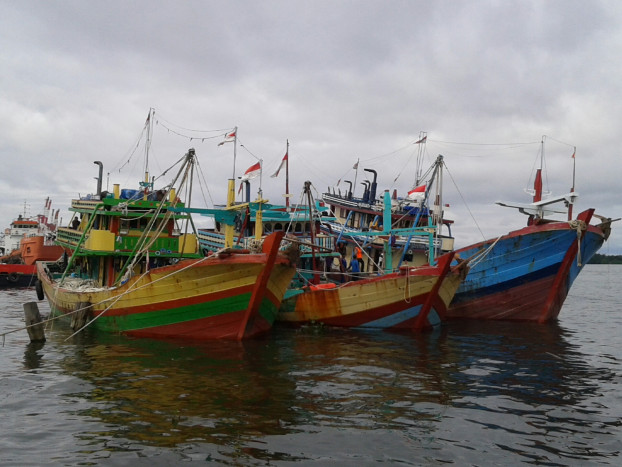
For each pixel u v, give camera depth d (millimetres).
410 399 12148
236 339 18688
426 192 33812
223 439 9484
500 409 11586
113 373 14047
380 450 9188
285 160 35438
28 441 9336
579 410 11602
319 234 31125
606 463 8844
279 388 12727
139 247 24203
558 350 18703
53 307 26266
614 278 126188
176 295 18578
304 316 23594
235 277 17719
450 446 9438
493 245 24922
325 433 9867
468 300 26891
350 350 17703
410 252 35062
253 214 29531
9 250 74125
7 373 14086
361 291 22438
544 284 25344
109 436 9578
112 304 18766
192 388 12625
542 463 8812
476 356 17250
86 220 28141
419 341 19781
